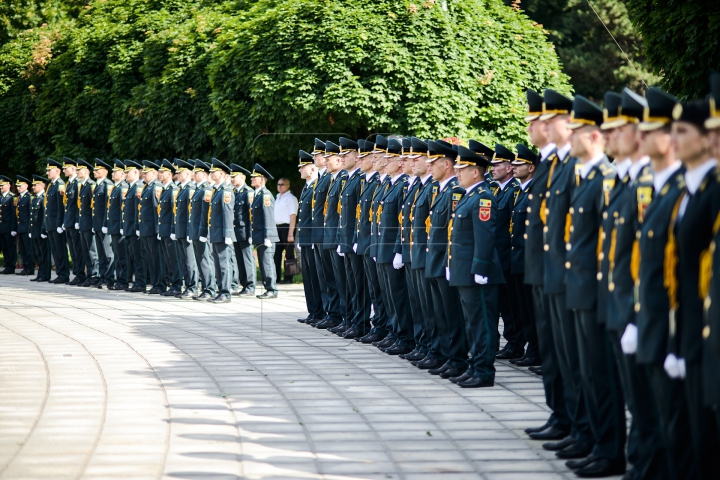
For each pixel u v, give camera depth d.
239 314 15.21
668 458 5.64
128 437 7.27
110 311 15.59
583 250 6.64
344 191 12.69
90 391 9.02
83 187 20.50
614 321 5.91
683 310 5.22
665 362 5.35
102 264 20.23
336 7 17.88
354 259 12.50
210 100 19.75
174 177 18.30
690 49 10.65
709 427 5.16
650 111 5.55
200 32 21.30
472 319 9.36
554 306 7.08
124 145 22.73
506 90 18.91
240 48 18.59
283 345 12.02
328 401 8.67
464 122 18.22
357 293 12.60
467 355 9.95
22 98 26.34
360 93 17.47
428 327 10.46
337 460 6.70
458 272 9.33
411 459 6.75
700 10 10.45
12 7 31.52
